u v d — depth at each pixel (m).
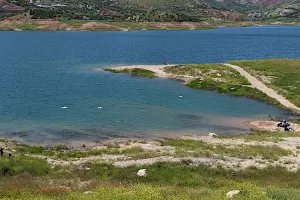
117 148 45.28
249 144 46.47
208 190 25.80
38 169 35.81
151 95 80.25
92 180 32.25
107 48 186.12
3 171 34.78
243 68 101.00
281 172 35.69
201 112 67.25
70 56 150.88
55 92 81.88
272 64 102.69
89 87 87.88
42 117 61.91
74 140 50.41
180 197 21.66
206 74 97.81
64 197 22.25
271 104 73.62
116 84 91.62
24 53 161.50
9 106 68.88
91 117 62.31
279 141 48.00
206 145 45.72
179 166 36.59
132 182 31.58
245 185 25.58
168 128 57.06
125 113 65.25
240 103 74.19
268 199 21.66
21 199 21.45
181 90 85.44
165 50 180.50
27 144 48.53
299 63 102.75
